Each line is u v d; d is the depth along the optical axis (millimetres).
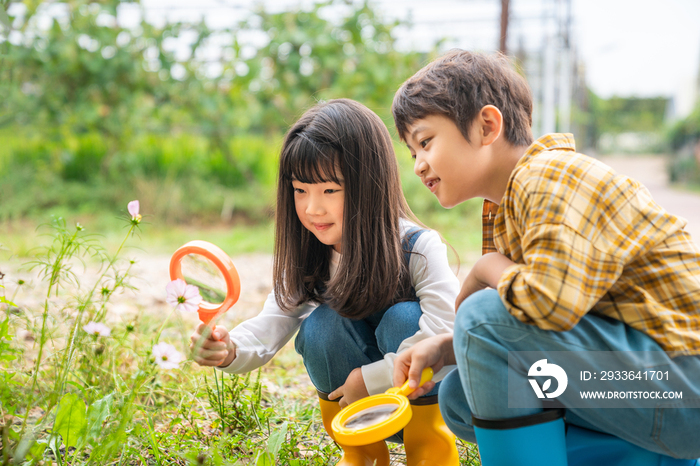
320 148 1103
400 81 5430
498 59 1073
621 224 868
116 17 5359
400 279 1152
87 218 5047
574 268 819
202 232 4957
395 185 1169
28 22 5074
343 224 1126
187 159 5770
